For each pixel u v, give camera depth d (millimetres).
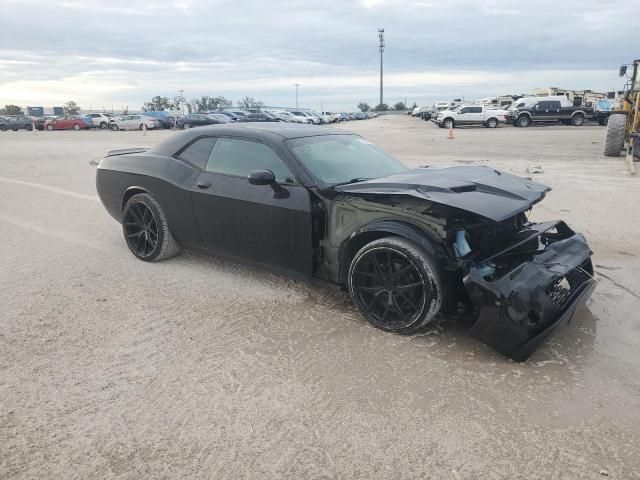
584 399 2877
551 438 2561
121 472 2363
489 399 2881
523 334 3094
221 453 2479
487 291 3107
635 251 5590
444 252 3334
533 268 3299
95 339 3594
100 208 8031
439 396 2912
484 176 4059
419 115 72375
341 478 2316
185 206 4680
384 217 3553
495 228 3639
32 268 5059
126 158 5336
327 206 3830
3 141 25266
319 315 3959
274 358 3332
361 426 2662
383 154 4902
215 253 4695
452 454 2459
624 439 2549
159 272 4938
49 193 9359
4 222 7004
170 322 3859
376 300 3672
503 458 2430
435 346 3465
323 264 3957
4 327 3766
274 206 3986
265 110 48844
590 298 4293
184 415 2758
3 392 2965
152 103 99250
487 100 55750
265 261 4270
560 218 7074
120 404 2855
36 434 2613
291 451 2486
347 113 77312
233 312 4027
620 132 14914
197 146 4773
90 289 4512
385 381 3062
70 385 3035
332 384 3035
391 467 2379
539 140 22938
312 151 4254
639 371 3164
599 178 10742
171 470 2373
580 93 44062
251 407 2826
